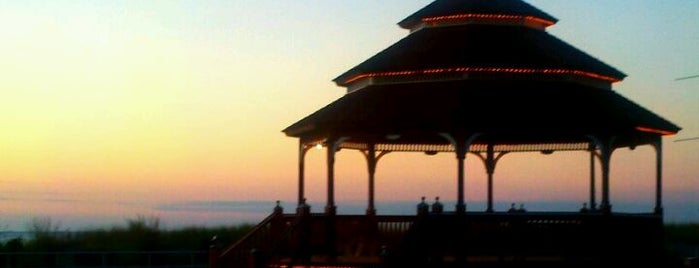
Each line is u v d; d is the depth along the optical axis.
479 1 36.12
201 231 66.25
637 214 34.28
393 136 34.06
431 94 33.94
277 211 35.09
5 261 55.03
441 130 32.69
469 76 34.00
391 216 33.50
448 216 32.69
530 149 39.84
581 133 32.81
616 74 35.47
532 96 33.41
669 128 34.94
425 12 36.53
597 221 32.69
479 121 32.47
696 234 57.41
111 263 58.12
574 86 34.31
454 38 35.38
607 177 33.16
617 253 32.81
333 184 34.69
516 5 36.22
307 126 35.03
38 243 63.12
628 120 33.59
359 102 34.84
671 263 34.25
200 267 56.25
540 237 32.53
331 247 34.03
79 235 64.81
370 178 38.38
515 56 34.28
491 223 32.53
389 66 35.00
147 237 65.25
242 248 33.97
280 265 33.25
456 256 32.47
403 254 32.50
